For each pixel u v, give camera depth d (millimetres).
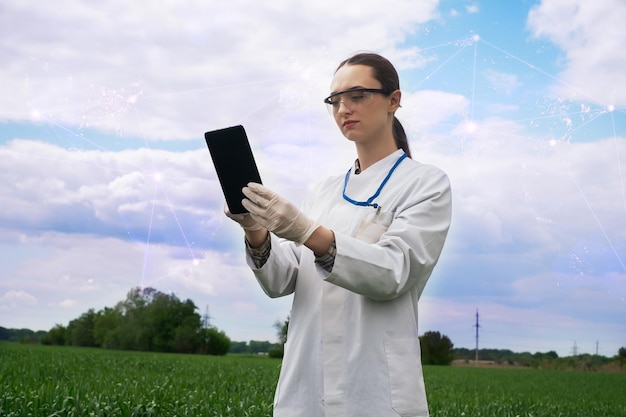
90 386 8680
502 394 15734
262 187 2406
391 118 2824
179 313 69750
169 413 6246
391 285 2438
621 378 34750
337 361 2551
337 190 2898
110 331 69062
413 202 2641
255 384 12000
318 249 2414
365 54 2764
